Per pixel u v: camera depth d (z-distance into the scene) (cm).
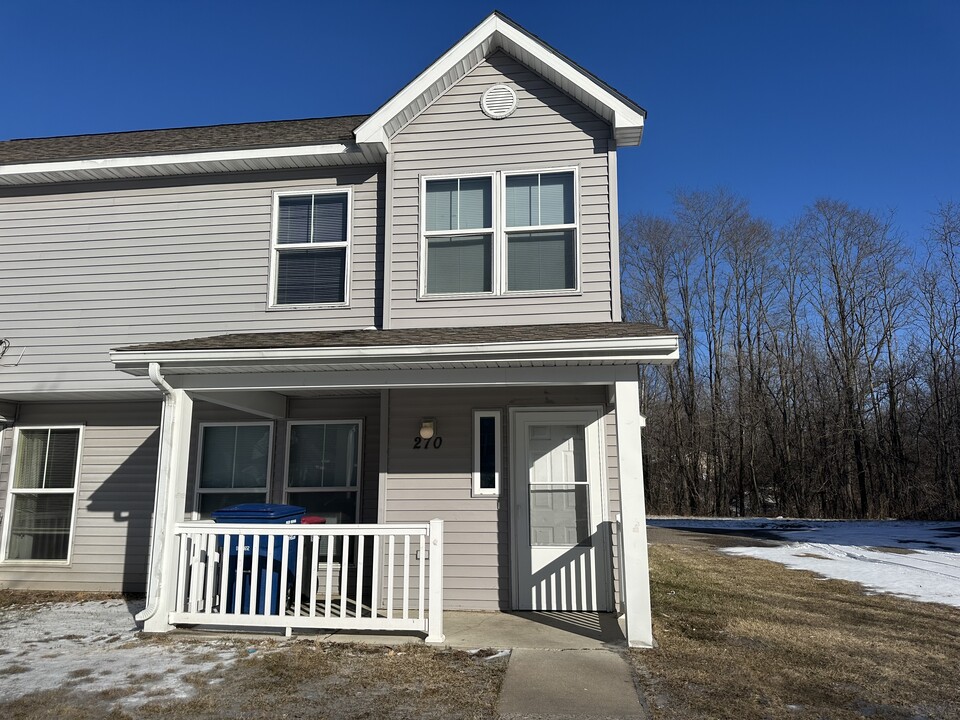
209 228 891
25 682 512
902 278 2838
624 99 782
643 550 607
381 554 808
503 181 819
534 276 799
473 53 825
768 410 3042
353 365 650
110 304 887
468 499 791
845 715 452
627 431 624
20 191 932
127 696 483
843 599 860
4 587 908
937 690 502
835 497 2792
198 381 684
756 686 505
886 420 2786
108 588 895
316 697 480
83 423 940
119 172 897
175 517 669
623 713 452
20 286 904
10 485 933
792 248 3120
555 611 761
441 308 800
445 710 458
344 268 862
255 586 648
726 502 3061
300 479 877
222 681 514
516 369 648
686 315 3359
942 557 1270
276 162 874
